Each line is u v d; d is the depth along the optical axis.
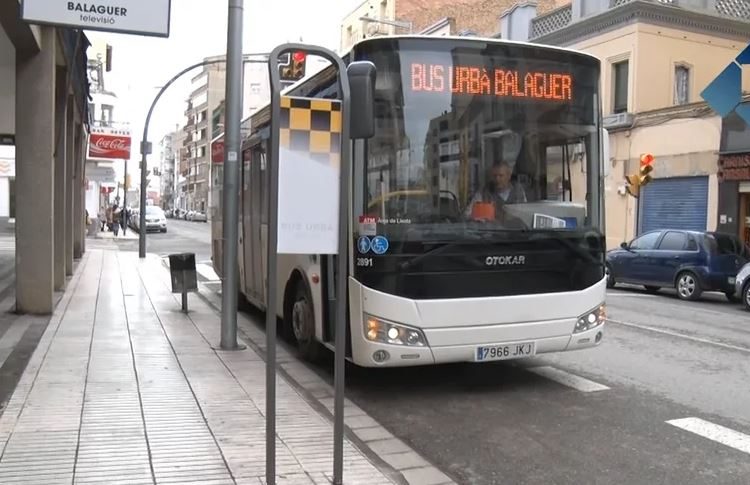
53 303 10.15
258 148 9.44
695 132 20.27
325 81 6.93
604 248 6.69
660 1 22.75
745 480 4.55
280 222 3.90
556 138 6.50
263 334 9.29
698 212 20.30
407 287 5.94
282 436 4.98
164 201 163.75
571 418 5.89
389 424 5.73
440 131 6.11
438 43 6.14
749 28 23.84
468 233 6.09
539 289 6.34
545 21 26.69
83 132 20.09
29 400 5.68
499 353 6.20
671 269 15.29
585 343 6.57
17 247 9.73
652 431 5.54
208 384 6.33
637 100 22.33
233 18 7.89
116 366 6.91
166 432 4.96
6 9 7.59
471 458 4.96
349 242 6.02
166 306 11.17
